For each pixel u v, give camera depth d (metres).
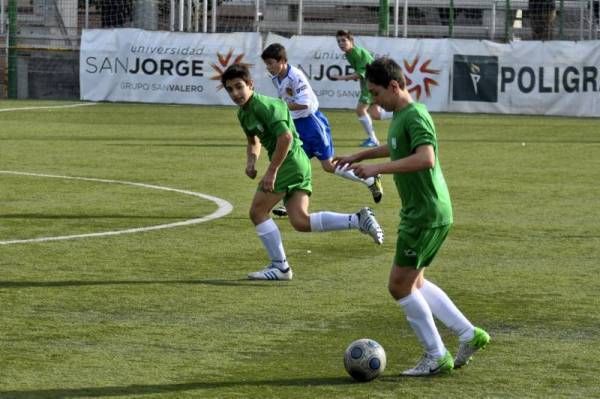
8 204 32.25
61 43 85.00
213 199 34.06
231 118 69.00
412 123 15.27
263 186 22.08
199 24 91.00
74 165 42.75
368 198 35.16
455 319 15.98
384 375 15.78
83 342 17.27
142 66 79.44
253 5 89.81
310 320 19.03
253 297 20.75
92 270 22.95
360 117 53.19
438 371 15.77
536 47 75.19
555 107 75.19
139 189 36.19
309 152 32.34
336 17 88.88
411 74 76.25
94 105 77.31
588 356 16.95
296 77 32.22
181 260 24.25
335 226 22.39
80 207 31.88
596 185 38.94
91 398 14.42
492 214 31.91
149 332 17.98
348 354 15.41
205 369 15.90
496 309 20.08
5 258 24.08
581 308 20.22
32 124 62.19
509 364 16.45
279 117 22.00
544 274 23.34
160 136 56.22
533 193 36.66
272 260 22.41
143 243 26.27
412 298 15.70
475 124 67.69
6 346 16.94
